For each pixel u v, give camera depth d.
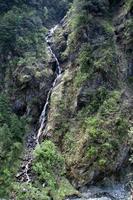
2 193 26.53
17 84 36.31
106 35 36.56
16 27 39.97
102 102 32.06
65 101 33.84
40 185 27.27
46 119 34.03
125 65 35.41
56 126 32.44
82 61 34.94
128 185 28.81
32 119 34.88
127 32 36.81
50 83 37.06
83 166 28.72
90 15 38.25
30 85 35.97
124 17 38.22
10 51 38.50
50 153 29.64
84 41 36.84
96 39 36.44
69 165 29.44
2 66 37.84
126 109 31.97
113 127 30.31
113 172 28.97
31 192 26.09
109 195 27.66
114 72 33.94
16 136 32.38
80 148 29.75
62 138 31.62
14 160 29.89
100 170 28.41
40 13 46.66
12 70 37.25
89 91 33.06
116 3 41.00
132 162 29.45
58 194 26.84
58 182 28.12
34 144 32.66
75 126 31.81
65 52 38.72
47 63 38.84
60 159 29.78
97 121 30.56
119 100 32.12
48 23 47.22
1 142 30.56
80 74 34.38
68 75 35.84
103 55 34.50
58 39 41.56
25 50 39.00
